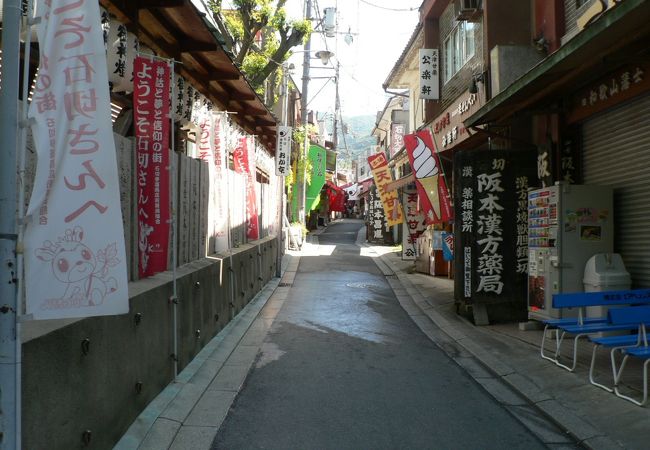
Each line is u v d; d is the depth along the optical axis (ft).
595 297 19.95
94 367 11.85
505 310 29.58
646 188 22.56
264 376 20.07
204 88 29.76
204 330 23.12
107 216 9.66
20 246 8.73
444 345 25.55
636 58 20.16
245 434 14.76
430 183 37.17
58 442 10.21
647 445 13.19
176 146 27.61
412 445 14.15
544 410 16.35
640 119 22.72
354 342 25.77
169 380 17.89
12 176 8.69
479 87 35.73
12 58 8.77
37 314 9.19
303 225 82.23
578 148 27.53
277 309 34.19
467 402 17.53
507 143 33.83
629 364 20.01
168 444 13.82
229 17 50.49
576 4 28.25
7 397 8.40
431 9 47.83
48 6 9.64
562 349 22.68
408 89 81.10
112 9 17.81
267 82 70.90
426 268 51.88
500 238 29.50
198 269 22.06
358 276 51.44
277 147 49.39
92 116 9.69
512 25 33.60
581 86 25.73
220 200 27.43
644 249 22.81
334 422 15.67
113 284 9.63
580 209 24.20
